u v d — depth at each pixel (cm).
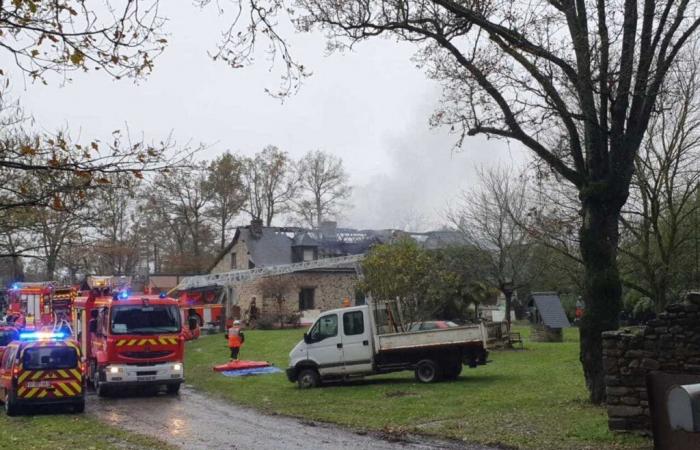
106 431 1414
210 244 6444
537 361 2552
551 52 1458
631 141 1466
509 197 4078
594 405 1441
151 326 2069
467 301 3316
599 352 1456
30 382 1705
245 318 4784
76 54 682
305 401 1808
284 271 4681
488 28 1459
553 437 1173
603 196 1462
